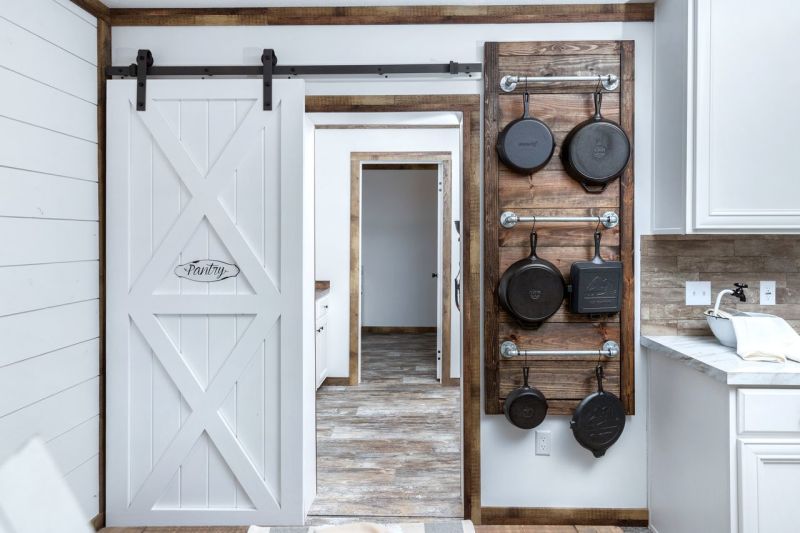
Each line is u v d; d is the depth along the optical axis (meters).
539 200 2.31
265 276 2.23
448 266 4.56
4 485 1.72
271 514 2.26
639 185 2.33
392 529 2.27
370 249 7.35
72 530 2.07
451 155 4.51
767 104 1.99
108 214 2.26
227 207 2.25
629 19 2.30
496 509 2.36
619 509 2.35
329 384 4.61
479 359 2.34
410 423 3.61
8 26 1.72
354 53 2.35
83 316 2.14
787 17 1.98
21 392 1.79
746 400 1.72
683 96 2.04
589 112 2.30
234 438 2.26
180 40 2.35
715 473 1.82
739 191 2.00
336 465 2.93
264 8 2.34
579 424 2.22
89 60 2.19
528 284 2.21
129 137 2.26
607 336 2.31
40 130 1.88
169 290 2.27
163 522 2.28
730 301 2.35
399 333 7.32
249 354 2.25
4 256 1.72
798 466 1.72
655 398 2.28
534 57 2.29
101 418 2.27
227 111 2.25
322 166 4.60
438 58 2.34
